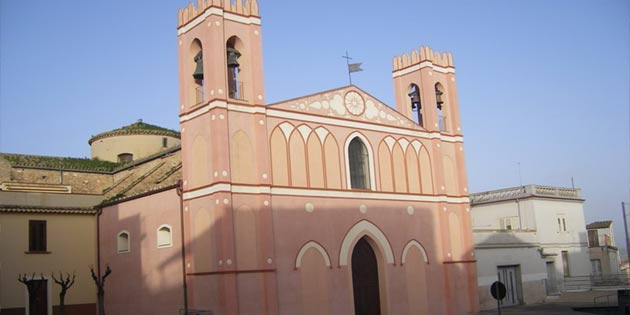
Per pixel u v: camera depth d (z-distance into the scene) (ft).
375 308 108.78
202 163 94.27
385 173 114.52
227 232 89.20
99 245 123.24
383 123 116.37
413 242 115.34
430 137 123.95
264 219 93.97
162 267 102.83
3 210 116.06
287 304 95.25
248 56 98.27
